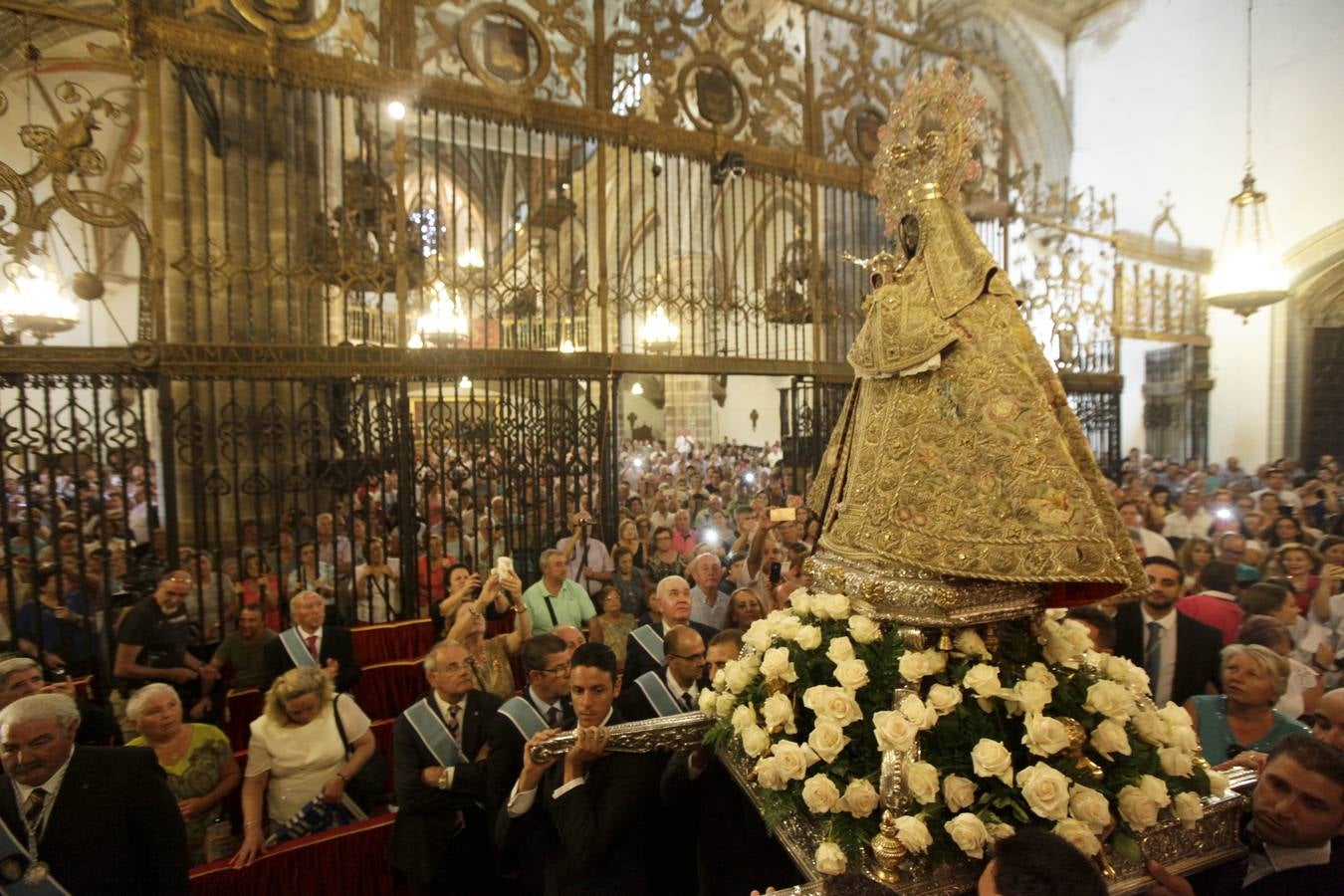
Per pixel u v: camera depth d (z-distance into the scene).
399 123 5.60
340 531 7.25
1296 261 10.44
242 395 7.00
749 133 7.16
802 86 8.58
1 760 2.26
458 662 3.19
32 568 4.61
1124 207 12.72
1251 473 11.20
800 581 4.77
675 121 7.94
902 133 2.19
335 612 5.34
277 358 5.25
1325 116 10.16
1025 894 1.23
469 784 2.98
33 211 4.58
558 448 6.43
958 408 1.83
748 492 12.27
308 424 6.03
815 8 7.65
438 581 6.39
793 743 1.93
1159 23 12.11
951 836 1.68
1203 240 11.64
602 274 6.49
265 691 4.30
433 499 9.06
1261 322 11.09
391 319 9.12
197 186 6.64
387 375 5.63
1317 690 3.58
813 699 1.88
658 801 2.59
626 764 2.51
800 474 8.27
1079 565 1.61
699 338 12.23
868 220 8.67
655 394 26.56
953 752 1.78
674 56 6.80
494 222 16.62
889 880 1.64
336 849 3.13
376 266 5.64
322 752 3.34
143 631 4.43
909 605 1.81
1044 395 1.75
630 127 6.43
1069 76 13.54
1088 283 10.48
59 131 4.62
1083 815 1.63
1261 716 2.94
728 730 2.24
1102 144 13.07
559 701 3.07
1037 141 13.31
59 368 4.66
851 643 2.01
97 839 2.26
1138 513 7.05
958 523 1.76
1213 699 3.15
